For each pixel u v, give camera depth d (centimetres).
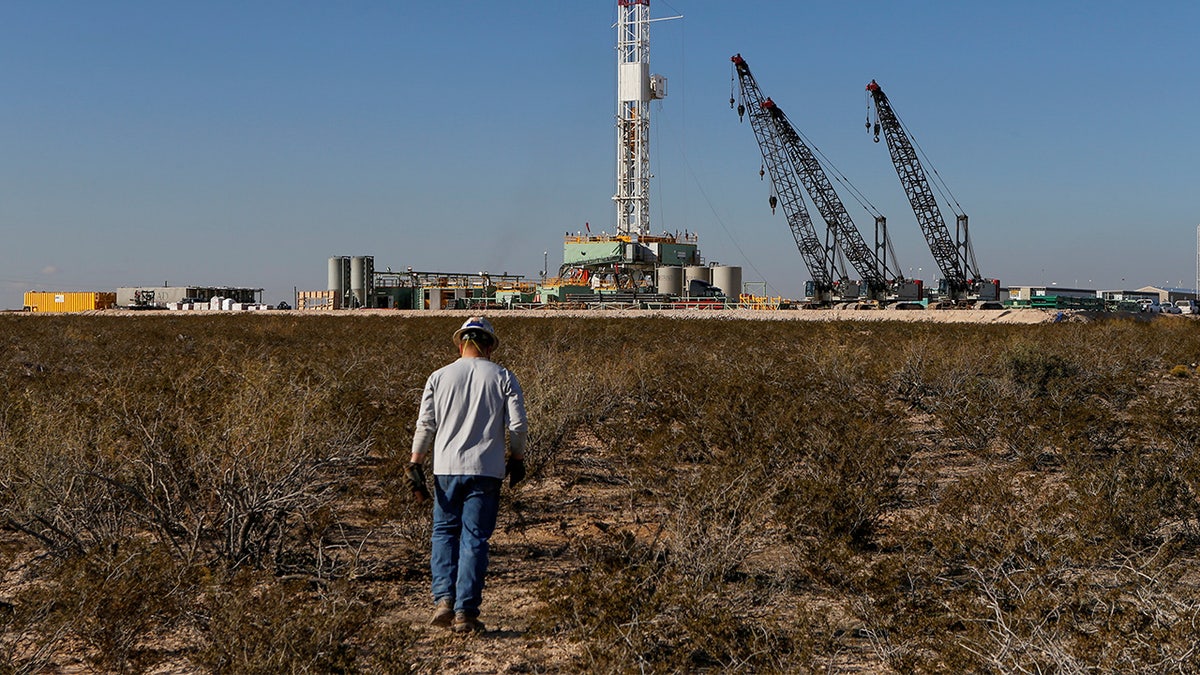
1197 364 2545
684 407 1334
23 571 670
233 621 491
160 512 677
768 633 530
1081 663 445
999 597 570
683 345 2900
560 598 564
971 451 1165
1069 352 2070
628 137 9788
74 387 1239
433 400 615
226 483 670
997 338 3019
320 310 8462
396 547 761
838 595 624
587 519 856
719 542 656
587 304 7894
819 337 2723
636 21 9812
